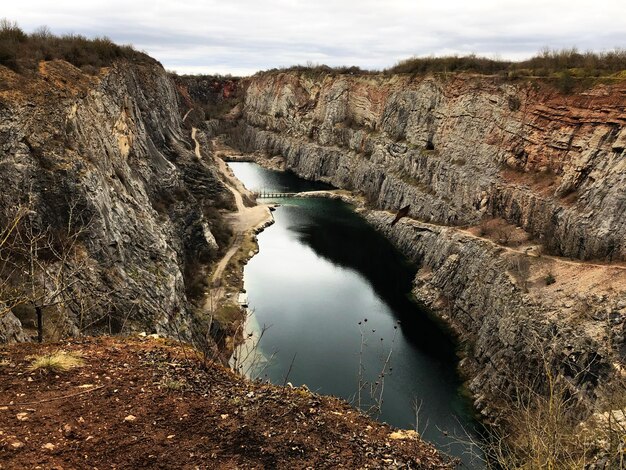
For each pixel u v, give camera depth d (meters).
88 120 38.34
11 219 25.39
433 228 61.47
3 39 41.19
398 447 9.96
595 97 45.41
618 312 29.73
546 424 9.50
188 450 8.77
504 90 57.88
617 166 39.41
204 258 57.34
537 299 36.25
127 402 9.88
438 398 36.09
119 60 58.69
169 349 12.98
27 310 20.69
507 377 33.19
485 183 56.41
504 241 47.34
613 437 10.88
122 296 29.02
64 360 11.04
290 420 10.16
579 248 39.84
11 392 9.65
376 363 40.06
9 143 28.95
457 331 45.97
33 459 7.77
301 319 47.25
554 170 48.41
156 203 49.91
